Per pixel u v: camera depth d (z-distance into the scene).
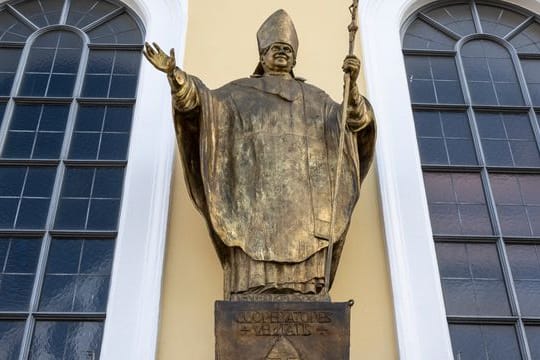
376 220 6.34
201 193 5.63
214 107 5.64
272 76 6.09
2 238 6.34
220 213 5.27
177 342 5.56
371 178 6.60
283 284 5.02
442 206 6.75
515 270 6.39
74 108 7.25
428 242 6.15
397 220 6.25
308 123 5.68
